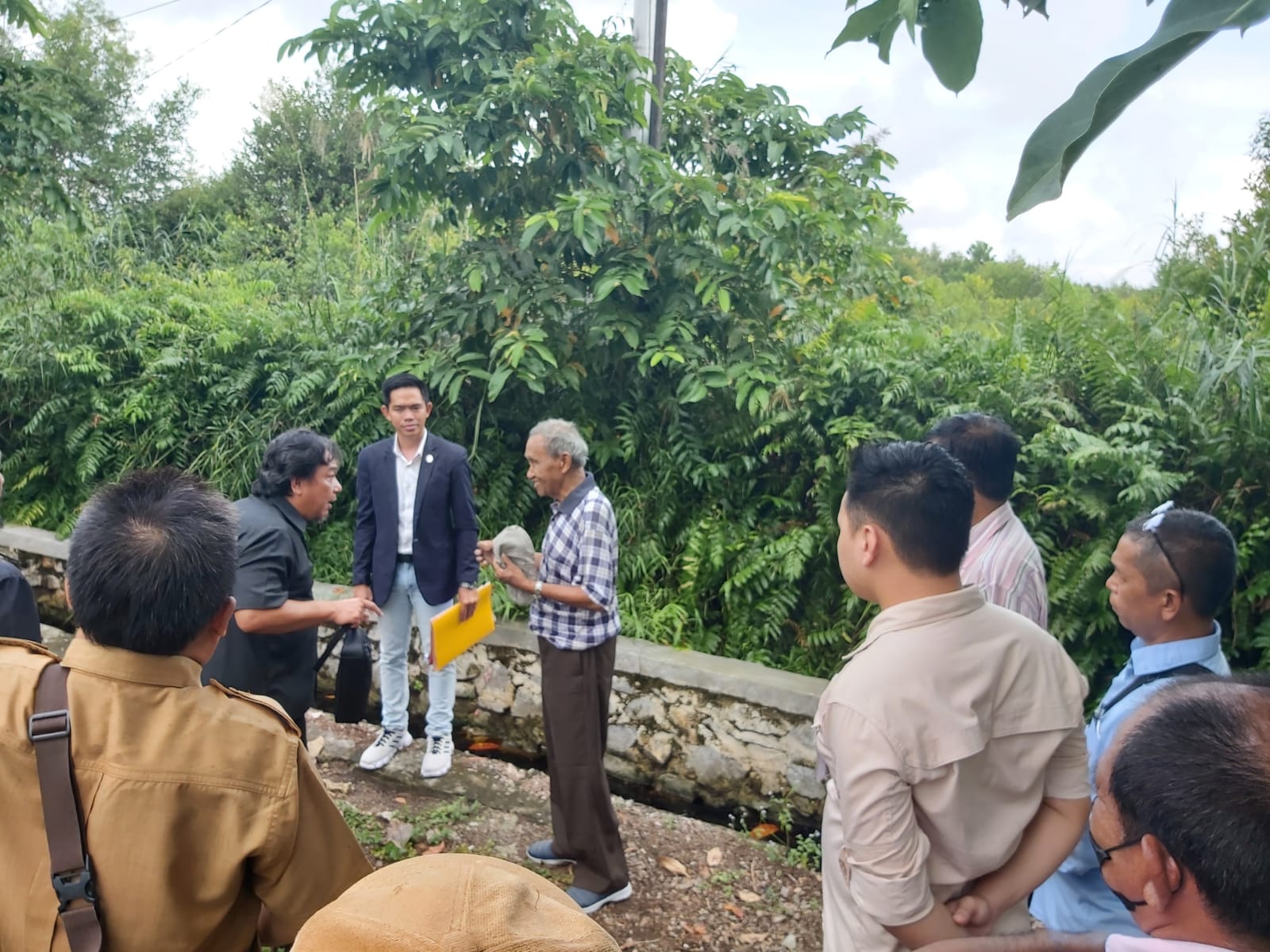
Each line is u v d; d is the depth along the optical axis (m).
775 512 4.30
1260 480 3.29
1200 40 0.51
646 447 4.53
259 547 2.28
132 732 1.09
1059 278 4.16
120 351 6.00
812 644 3.89
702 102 4.73
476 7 4.13
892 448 1.42
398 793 3.64
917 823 1.29
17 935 1.07
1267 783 0.72
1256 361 3.41
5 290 6.29
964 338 4.30
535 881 0.80
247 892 1.18
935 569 1.35
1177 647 1.73
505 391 4.64
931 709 1.25
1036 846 1.37
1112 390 3.68
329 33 4.16
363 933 0.67
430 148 3.91
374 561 3.67
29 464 6.15
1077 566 3.37
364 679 2.76
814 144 4.85
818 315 4.62
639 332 4.23
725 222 3.97
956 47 0.79
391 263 6.17
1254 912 0.71
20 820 1.08
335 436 4.98
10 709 1.09
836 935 1.45
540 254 4.35
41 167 5.31
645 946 2.76
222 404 5.63
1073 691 1.36
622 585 4.33
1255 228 3.88
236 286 7.20
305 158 11.09
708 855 3.28
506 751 4.16
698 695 3.68
